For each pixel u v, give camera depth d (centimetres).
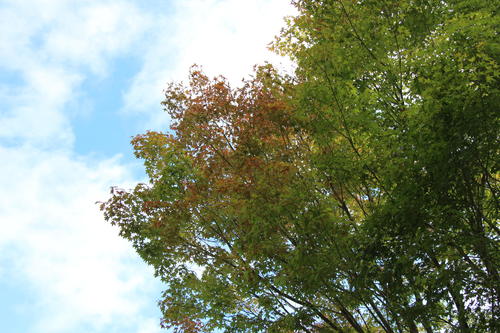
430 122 731
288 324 932
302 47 987
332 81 873
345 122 863
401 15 838
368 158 830
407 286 819
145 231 1095
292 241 936
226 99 1065
